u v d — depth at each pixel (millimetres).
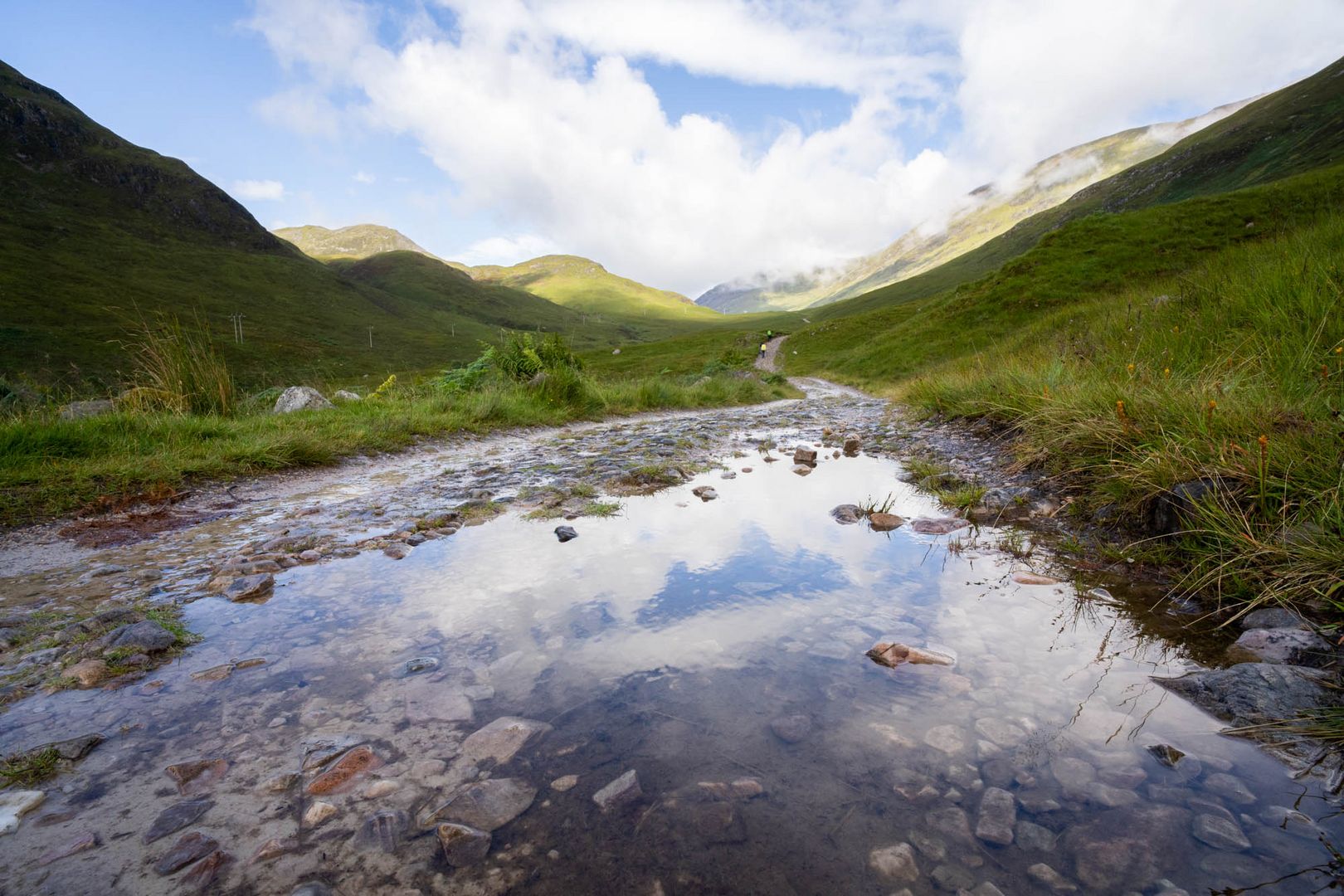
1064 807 1590
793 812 1604
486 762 1819
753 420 13305
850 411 15109
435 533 4348
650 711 2078
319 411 10117
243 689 2254
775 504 5234
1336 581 2578
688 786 1705
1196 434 3961
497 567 3615
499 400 11719
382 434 8398
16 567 3682
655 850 1490
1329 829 1483
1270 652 2348
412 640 2648
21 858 1463
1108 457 4551
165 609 3025
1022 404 6957
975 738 1896
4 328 91375
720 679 2291
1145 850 1437
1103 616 2844
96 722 2051
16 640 2695
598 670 2367
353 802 1663
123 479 5355
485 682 2287
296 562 3758
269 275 179750
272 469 6512
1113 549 3689
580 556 3820
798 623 2787
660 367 70875
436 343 161625
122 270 146250
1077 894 1338
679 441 9188
